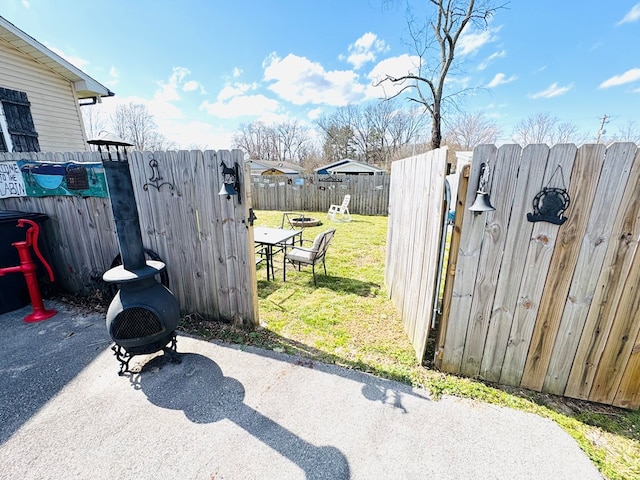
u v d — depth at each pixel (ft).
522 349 5.98
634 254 4.93
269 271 13.94
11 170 9.69
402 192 9.55
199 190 7.74
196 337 7.98
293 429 5.12
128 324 6.04
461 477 4.34
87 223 9.47
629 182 4.71
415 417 5.38
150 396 5.87
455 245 5.90
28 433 5.03
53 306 9.82
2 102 15.98
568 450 4.77
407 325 8.29
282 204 38.09
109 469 4.44
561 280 5.43
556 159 4.96
